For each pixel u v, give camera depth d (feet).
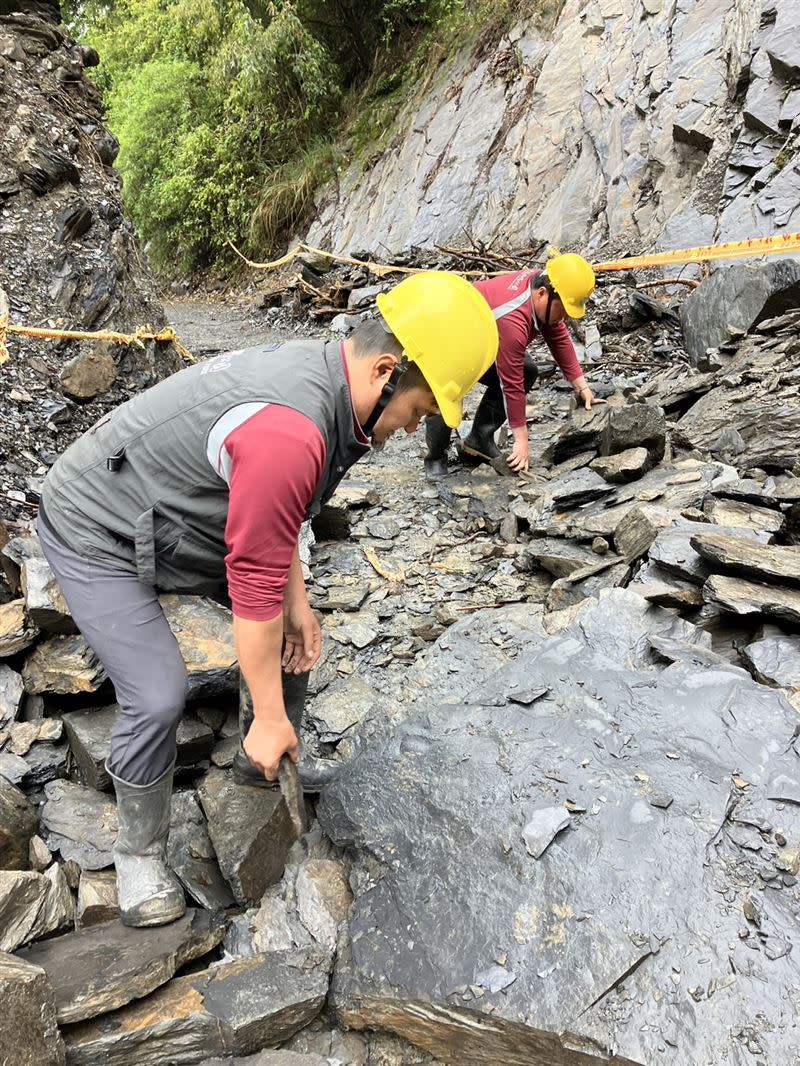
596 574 10.12
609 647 8.11
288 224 48.19
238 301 43.96
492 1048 5.06
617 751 6.59
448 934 5.49
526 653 8.12
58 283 14.82
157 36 62.03
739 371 15.74
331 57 50.03
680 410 16.15
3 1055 4.32
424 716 7.51
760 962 5.01
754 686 6.97
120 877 6.03
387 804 6.62
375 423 5.36
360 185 43.68
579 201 29.40
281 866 6.64
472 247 30.71
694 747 6.50
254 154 50.98
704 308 18.93
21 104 16.85
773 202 21.85
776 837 5.73
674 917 5.30
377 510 13.87
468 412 17.88
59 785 7.37
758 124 23.43
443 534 12.92
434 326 5.32
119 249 16.48
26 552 8.85
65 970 5.35
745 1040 4.67
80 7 70.13
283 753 5.75
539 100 33.60
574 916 5.39
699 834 5.76
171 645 5.76
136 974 5.32
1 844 6.31
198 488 5.30
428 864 6.03
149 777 5.77
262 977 5.47
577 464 13.76
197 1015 5.18
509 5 38.65
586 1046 4.77
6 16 18.01
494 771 6.63
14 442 11.51
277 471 4.66
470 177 35.29
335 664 9.59
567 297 12.52
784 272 17.20
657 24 29.86
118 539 5.58
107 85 68.08
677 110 26.91
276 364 5.14
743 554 8.48
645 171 27.50
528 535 12.31
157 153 55.77
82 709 7.99
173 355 15.71
